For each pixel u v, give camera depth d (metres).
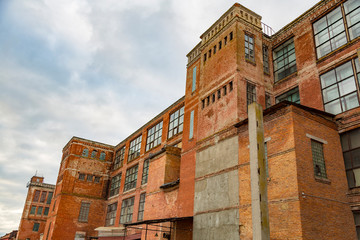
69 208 41.28
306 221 13.57
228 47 22.91
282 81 22.61
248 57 22.44
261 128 11.73
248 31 23.27
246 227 16.45
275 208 14.84
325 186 15.14
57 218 40.03
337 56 18.77
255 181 10.82
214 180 19.98
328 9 20.36
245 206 16.92
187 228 21.78
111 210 42.53
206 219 19.59
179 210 22.92
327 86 19.06
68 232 40.06
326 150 16.20
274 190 15.20
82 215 42.03
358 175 15.95
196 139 23.59
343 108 17.69
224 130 20.50
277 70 23.67
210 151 21.31
